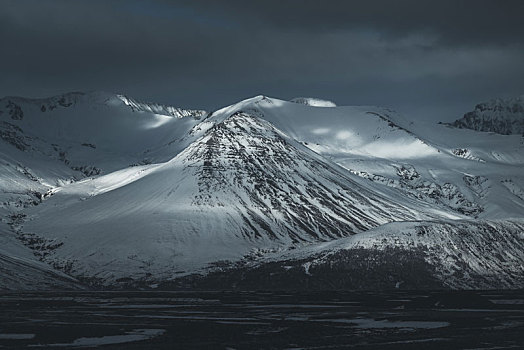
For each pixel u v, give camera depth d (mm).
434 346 169125
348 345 171375
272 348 168250
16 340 178750
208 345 172125
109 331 193875
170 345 172125
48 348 167500
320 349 166250
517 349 165125
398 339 180125
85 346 170125
